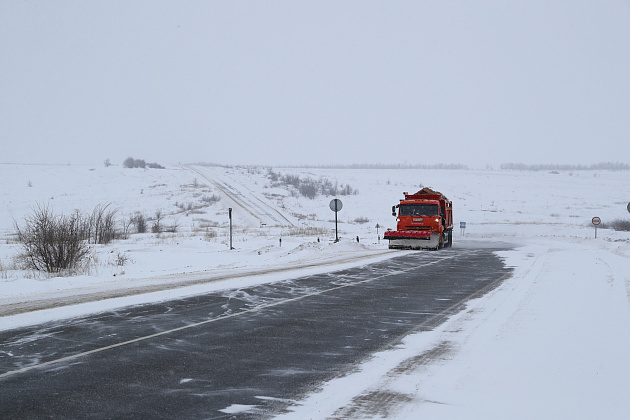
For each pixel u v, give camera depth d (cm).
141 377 680
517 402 569
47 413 551
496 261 2405
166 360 763
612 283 1498
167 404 580
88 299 1295
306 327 999
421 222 3275
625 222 6062
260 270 1997
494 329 944
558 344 816
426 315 1118
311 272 1933
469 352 790
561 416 527
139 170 12319
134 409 564
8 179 10225
